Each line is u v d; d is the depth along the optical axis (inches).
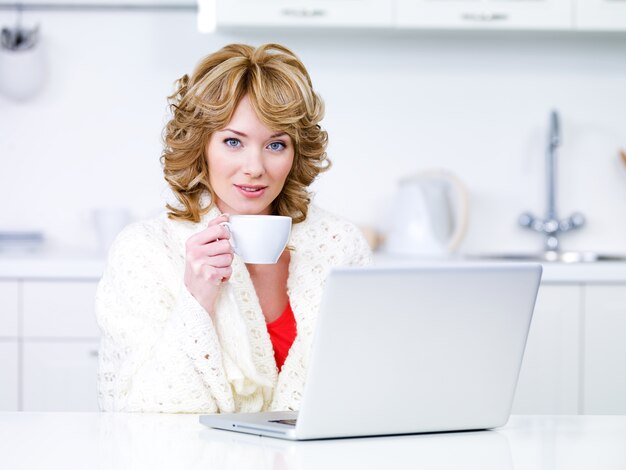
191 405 54.5
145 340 59.0
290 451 41.0
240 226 51.7
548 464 38.9
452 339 44.7
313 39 133.1
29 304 112.0
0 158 132.0
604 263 113.8
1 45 129.7
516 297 45.8
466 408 46.2
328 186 134.1
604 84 135.1
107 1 130.9
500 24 120.9
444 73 134.5
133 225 64.7
